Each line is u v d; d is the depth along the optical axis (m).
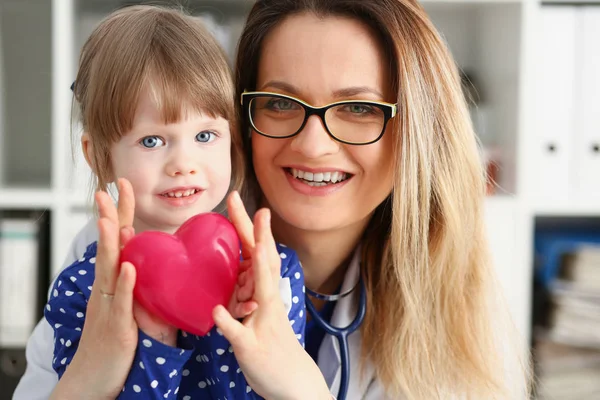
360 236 1.08
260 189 1.08
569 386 1.81
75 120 1.07
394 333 1.05
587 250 1.83
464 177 1.04
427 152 0.99
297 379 0.74
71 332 0.82
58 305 0.84
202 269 0.70
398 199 0.98
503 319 1.18
